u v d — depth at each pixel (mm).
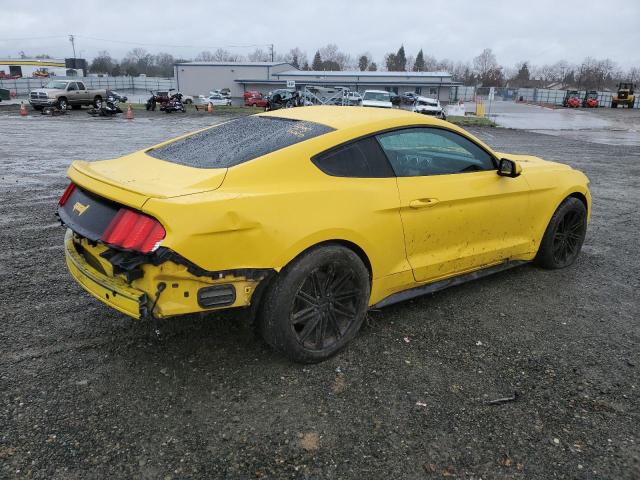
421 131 3773
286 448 2504
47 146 14828
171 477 2303
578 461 2465
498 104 76625
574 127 31688
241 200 2807
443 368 3236
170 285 2707
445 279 4012
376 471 2375
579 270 5094
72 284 4383
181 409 2764
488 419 2754
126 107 38469
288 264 3016
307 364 3225
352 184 3264
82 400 2809
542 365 3303
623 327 3871
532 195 4461
